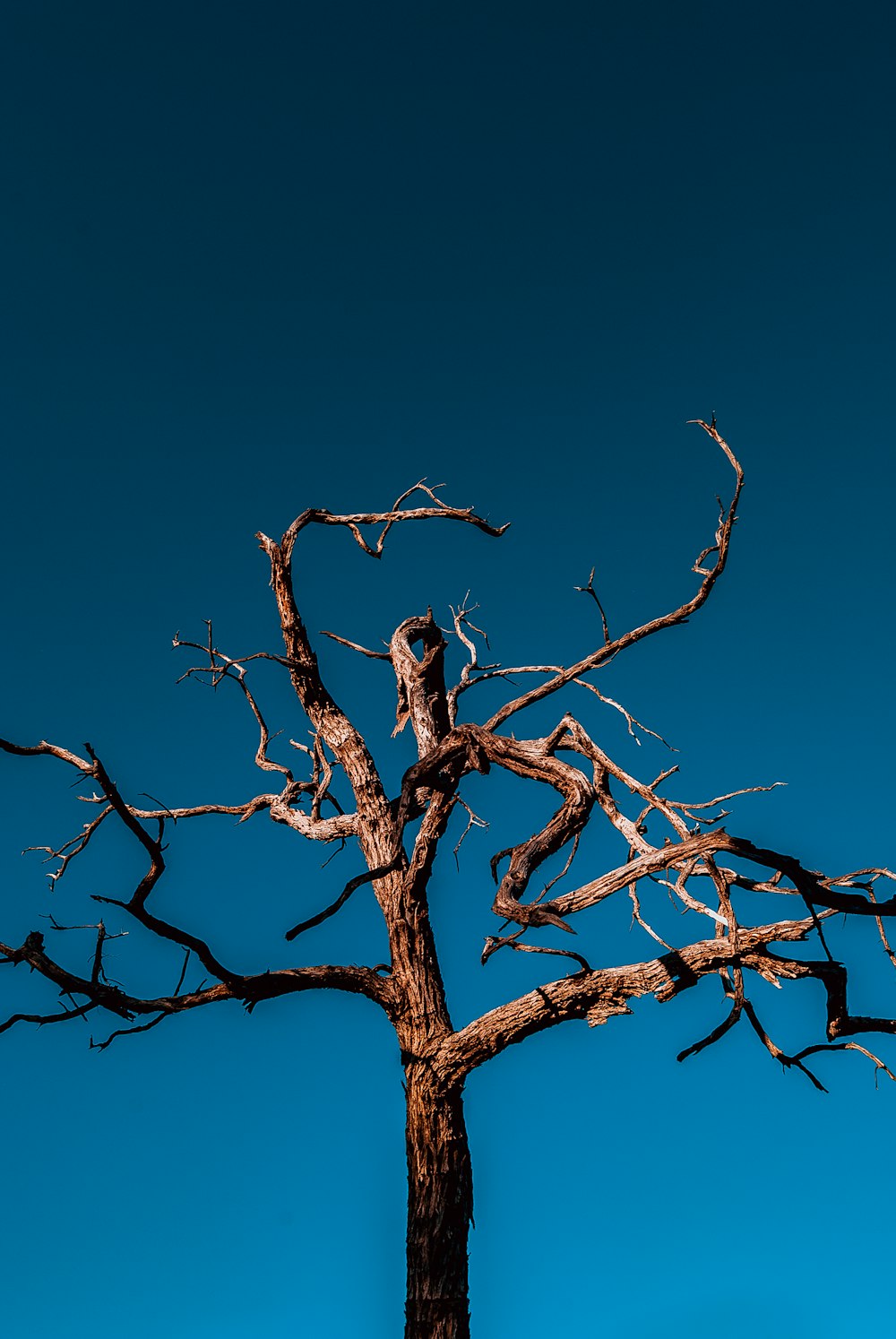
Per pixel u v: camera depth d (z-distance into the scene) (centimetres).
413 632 1252
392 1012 1018
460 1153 964
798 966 908
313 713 1218
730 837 833
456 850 1113
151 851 887
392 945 1055
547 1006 936
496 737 905
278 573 1195
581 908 845
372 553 1205
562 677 1065
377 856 1101
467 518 1186
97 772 849
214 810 1279
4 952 939
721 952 918
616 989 925
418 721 1158
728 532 970
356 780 1170
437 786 1022
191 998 974
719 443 951
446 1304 902
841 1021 915
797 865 816
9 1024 936
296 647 1208
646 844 890
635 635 1033
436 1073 969
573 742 930
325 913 848
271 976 990
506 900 812
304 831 1201
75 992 941
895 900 798
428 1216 936
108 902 909
